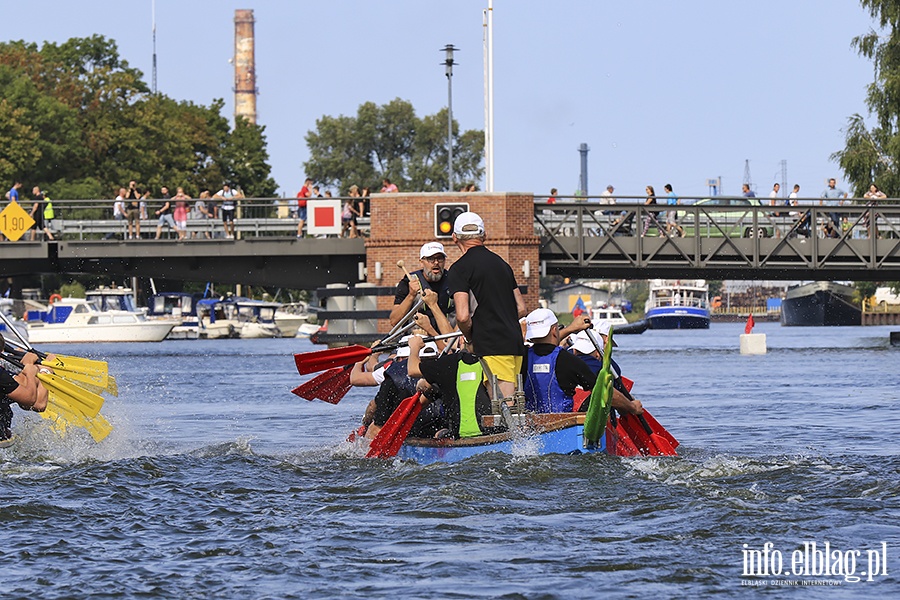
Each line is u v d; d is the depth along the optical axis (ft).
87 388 114.11
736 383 207.92
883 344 416.46
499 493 77.46
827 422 135.33
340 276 329.11
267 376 243.40
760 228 323.57
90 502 77.30
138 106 632.38
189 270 333.83
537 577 57.52
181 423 140.67
